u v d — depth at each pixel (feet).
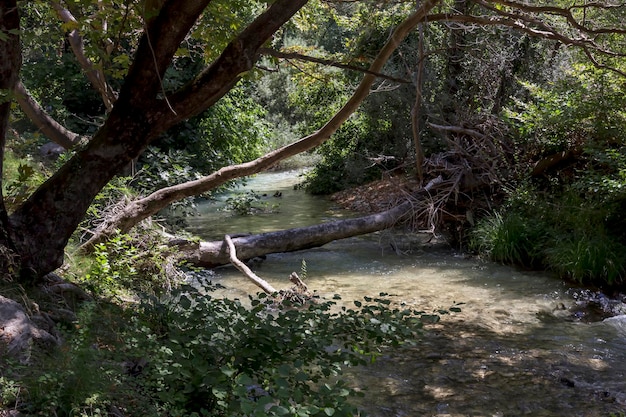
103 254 23.32
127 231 27.32
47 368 11.79
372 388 18.40
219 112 56.80
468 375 19.39
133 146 17.78
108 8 18.28
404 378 19.15
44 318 14.99
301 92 66.54
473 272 31.58
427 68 45.98
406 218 37.35
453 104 43.01
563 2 37.73
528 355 21.01
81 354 11.63
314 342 14.37
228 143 57.67
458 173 38.04
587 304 26.43
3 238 16.58
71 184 17.51
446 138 38.27
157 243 28.48
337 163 62.54
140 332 14.23
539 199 34.96
